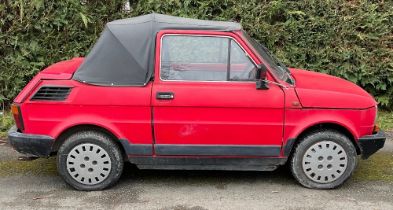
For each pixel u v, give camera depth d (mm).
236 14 7586
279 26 7617
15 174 5484
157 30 4812
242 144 4887
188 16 7512
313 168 5012
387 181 5355
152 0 7484
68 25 7418
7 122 6957
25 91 4852
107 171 4953
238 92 4777
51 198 4844
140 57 4789
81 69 4844
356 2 7707
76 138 4855
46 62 7473
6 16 7293
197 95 4754
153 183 5234
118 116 4797
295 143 5004
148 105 4758
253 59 4812
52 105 4789
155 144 4867
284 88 4828
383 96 7777
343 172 5023
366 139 4973
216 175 5480
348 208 4672
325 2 7625
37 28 7320
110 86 4781
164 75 4797
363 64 7566
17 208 4621
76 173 4941
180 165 4992
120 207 4645
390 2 7762
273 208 4648
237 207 4664
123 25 4988
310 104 4828
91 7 7531
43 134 4840
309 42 7637
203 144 4875
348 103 4879
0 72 7332
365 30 7660
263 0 7664
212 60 4832
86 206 4664
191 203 4746
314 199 4855
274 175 5484
